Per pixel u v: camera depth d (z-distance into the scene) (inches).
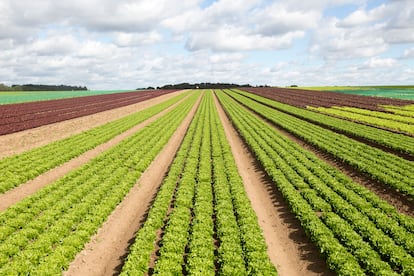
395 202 911.7
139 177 1175.6
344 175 1095.6
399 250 640.4
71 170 1232.2
